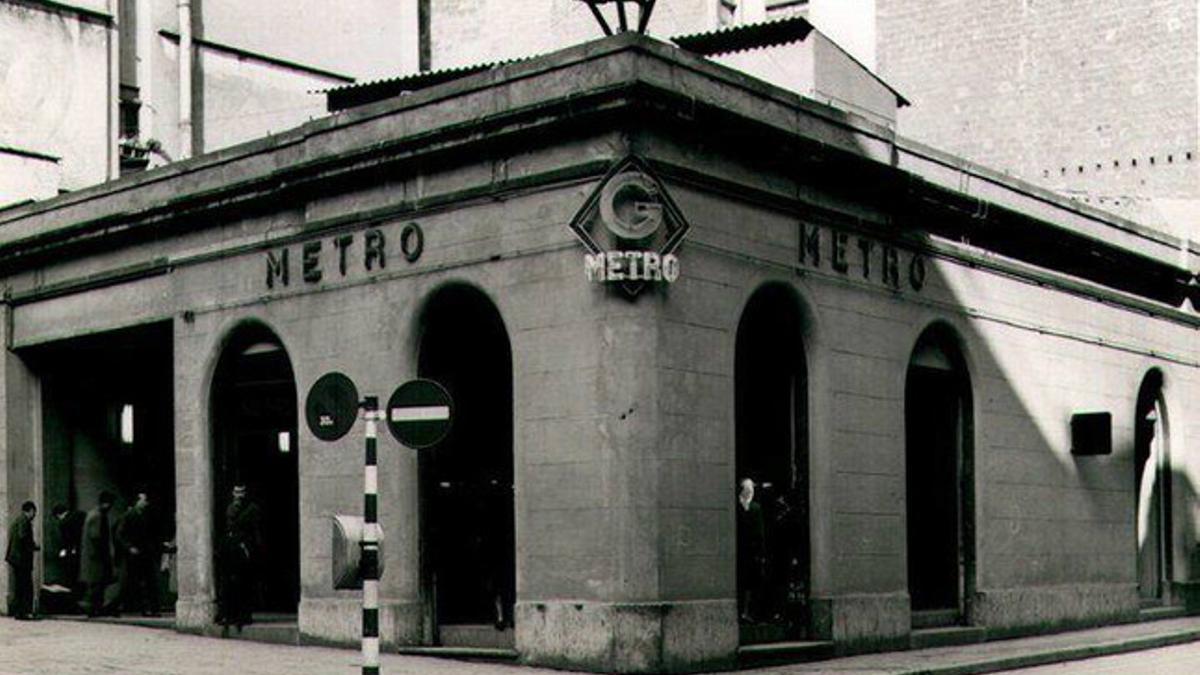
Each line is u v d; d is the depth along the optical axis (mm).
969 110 36469
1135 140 34219
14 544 24406
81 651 19172
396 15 35406
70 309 24672
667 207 17375
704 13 31984
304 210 20859
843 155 20094
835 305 20234
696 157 18125
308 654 18953
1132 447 27062
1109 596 25781
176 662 17875
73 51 29969
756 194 18938
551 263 17891
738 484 19375
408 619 19094
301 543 20516
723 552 17969
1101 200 32156
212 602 21906
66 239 24359
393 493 19297
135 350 25812
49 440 25953
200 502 22031
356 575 13219
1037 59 35625
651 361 17234
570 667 17297
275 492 21656
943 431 22938
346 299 20172
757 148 18828
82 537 25641
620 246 17188
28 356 25828
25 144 29141
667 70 17766
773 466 19906
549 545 17734
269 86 33562
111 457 26297
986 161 36156
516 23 33375
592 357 17391
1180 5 33781
